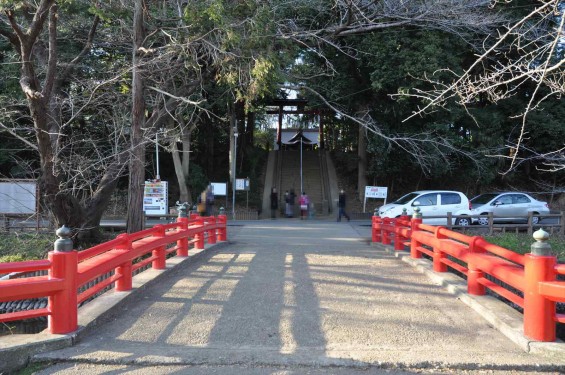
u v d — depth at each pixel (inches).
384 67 753.0
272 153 1502.2
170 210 864.3
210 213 750.5
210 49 425.1
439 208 671.8
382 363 160.6
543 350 166.1
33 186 578.2
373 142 937.5
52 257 179.6
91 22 516.4
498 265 206.8
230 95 693.9
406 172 1125.7
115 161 458.0
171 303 238.5
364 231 685.9
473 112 930.1
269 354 169.0
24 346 164.7
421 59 709.9
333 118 1258.0
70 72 497.0
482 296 237.3
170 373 155.6
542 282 171.6
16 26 340.2
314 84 830.5
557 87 211.6
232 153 1070.4
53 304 180.4
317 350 174.2
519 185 1136.8
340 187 1207.6
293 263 354.3
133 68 403.9
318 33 577.9
